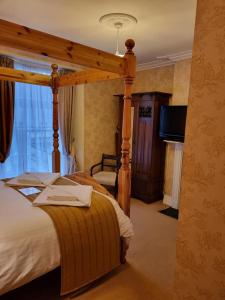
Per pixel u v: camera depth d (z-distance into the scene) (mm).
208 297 960
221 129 853
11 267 1393
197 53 894
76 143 4207
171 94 3729
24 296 1788
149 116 3717
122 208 2145
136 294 1850
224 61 824
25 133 3557
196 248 977
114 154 4551
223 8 810
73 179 2607
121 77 1996
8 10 2102
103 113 4266
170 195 3822
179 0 1872
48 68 3686
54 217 1651
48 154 3883
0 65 3086
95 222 1827
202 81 890
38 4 1985
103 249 1874
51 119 3838
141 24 2344
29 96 3564
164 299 1802
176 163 3564
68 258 1656
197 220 960
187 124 953
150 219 3244
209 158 896
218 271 915
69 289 1701
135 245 2566
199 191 941
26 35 1332
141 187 3971
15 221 1535
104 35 2691
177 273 1068
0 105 3182
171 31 2510
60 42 1480
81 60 1614
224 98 836
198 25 881
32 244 1494
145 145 3822
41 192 2049
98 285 1936
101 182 3744
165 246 2555
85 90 3926
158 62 3844
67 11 2105
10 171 3469
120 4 1952
